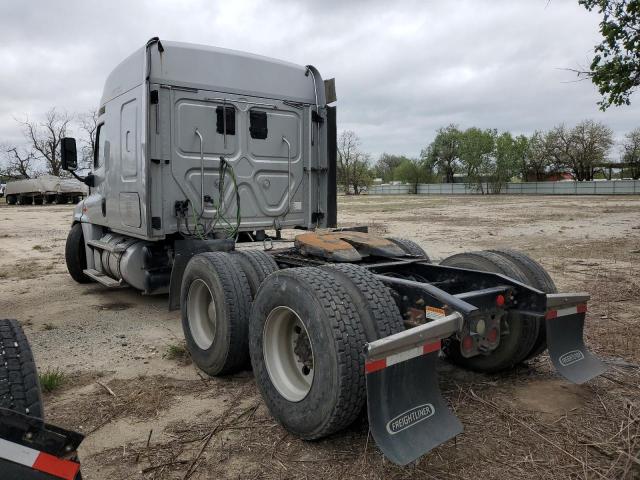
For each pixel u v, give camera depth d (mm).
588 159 69375
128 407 3834
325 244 4703
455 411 3609
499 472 2871
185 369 4629
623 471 2850
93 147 7895
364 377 2957
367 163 88938
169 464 3055
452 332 3041
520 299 3680
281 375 3428
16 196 50250
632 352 4707
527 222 20359
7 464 1780
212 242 5469
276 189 6887
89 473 2979
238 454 3143
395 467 2930
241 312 4164
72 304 7266
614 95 10914
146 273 6402
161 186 6020
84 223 8273
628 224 18469
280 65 6879
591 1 10445
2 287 8602
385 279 3578
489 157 72938
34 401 2295
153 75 5898
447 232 16766
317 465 2988
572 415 3523
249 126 6609
